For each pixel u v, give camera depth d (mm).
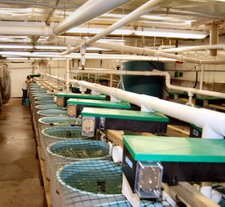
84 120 1498
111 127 1521
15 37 4031
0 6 2447
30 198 3330
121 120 1524
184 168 782
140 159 747
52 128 2377
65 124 2596
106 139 1992
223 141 948
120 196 1171
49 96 5008
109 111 1596
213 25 2928
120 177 1575
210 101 4273
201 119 1073
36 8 2518
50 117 2820
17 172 4133
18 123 7871
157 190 731
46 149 1981
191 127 1531
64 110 3252
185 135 1836
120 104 2045
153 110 1640
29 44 4848
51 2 2297
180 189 940
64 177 1480
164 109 1404
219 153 808
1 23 2994
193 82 5539
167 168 773
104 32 1932
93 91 3016
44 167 2578
